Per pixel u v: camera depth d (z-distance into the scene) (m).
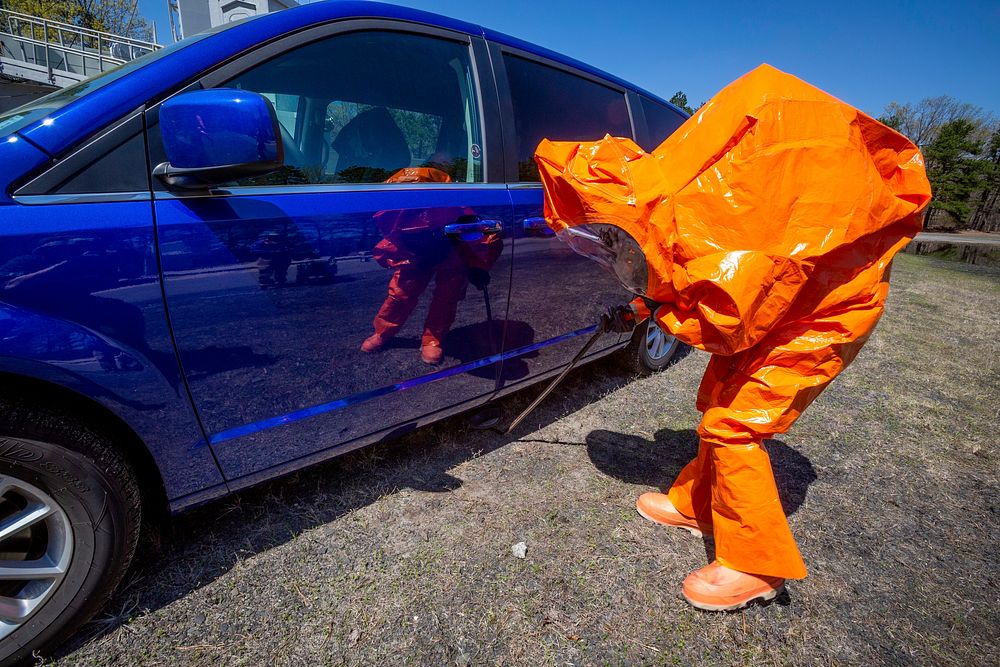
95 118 1.22
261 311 1.45
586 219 1.40
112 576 1.33
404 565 1.71
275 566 1.67
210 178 1.25
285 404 1.59
